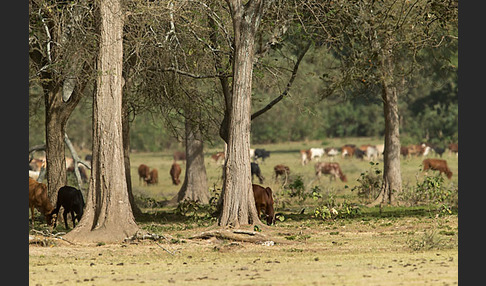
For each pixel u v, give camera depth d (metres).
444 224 20.80
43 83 21.72
